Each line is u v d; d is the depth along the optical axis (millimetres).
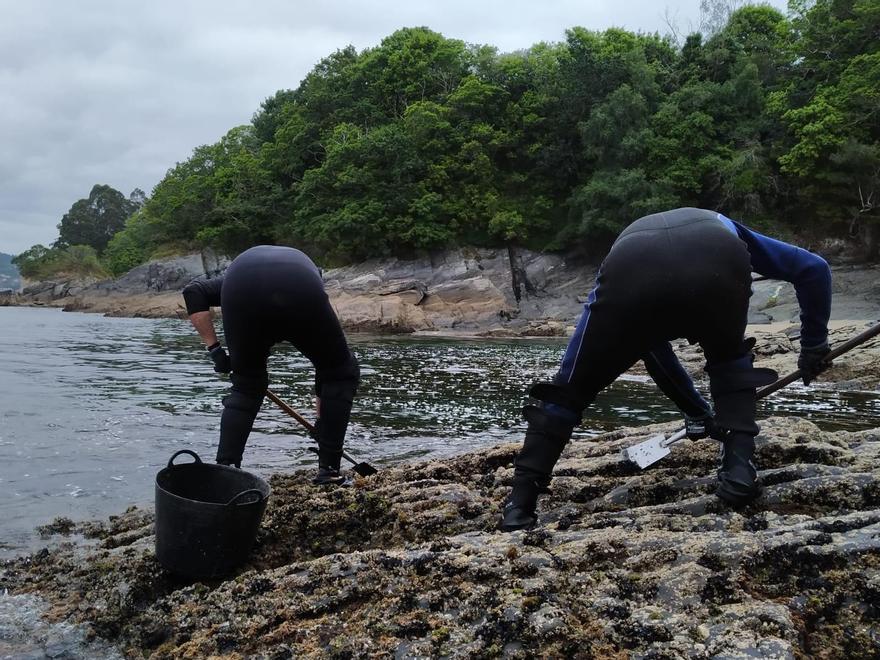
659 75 51656
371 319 33406
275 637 2633
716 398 3285
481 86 53875
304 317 4129
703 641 2170
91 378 12375
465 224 50062
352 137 54562
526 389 11898
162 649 2832
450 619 2486
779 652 2053
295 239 58438
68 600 3361
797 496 3221
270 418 8422
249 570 3465
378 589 2785
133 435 7250
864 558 2484
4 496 5133
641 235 3096
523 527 3346
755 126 44812
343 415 4523
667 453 3955
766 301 30578
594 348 3178
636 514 3291
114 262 90875
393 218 49094
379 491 4277
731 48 51031
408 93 61312
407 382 12875
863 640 2221
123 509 4910
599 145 46594
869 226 39562
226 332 4168
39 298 84375
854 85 38469
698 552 2639
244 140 75188
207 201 67375
